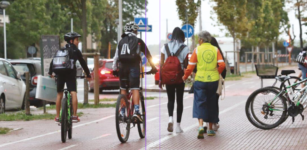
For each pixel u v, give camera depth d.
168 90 17.52
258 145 14.63
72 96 16.86
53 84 23.02
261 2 97.19
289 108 17.92
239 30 74.12
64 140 16.06
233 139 15.95
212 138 16.28
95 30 140.88
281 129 17.89
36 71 31.83
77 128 19.73
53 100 23.09
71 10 32.47
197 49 16.70
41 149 14.88
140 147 14.80
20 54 109.81
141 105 16.53
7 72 28.12
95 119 22.88
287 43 125.69
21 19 105.06
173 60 17.19
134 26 16.14
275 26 115.38
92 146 15.22
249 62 139.00
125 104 15.70
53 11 114.12
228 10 72.81
